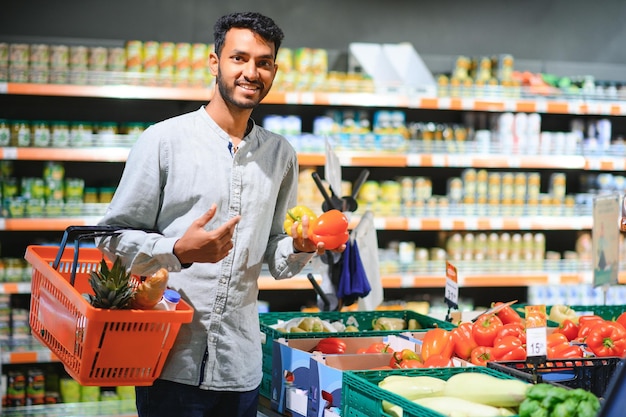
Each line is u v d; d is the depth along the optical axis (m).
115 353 2.07
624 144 5.86
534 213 5.71
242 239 2.35
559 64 6.33
